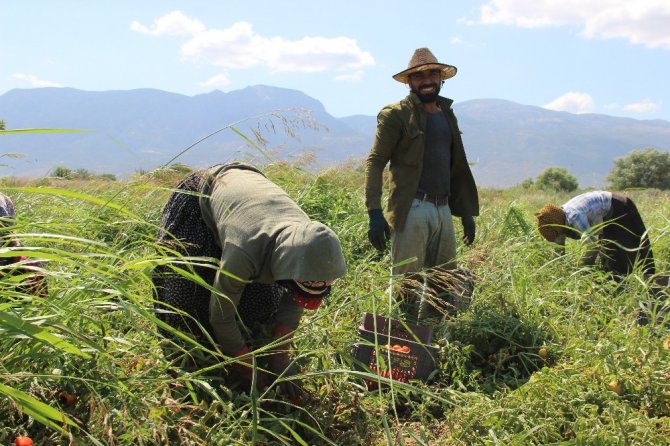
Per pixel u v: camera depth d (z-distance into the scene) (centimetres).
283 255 302
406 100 517
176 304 344
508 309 468
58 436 226
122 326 320
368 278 441
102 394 248
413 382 367
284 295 358
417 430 337
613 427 274
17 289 284
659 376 319
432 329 439
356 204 786
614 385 323
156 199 494
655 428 283
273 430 292
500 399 318
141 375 256
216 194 338
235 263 308
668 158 5212
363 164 863
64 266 341
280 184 751
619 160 5319
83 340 208
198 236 346
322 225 307
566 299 520
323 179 785
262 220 315
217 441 255
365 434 309
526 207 922
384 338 402
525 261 600
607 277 551
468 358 415
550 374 335
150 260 251
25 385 238
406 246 512
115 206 245
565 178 4975
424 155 516
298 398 326
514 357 439
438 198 521
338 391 320
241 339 333
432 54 510
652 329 402
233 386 325
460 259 488
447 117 536
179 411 258
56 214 438
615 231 591
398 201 513
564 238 598
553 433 285
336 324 409
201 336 352
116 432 235
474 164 558
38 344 231
